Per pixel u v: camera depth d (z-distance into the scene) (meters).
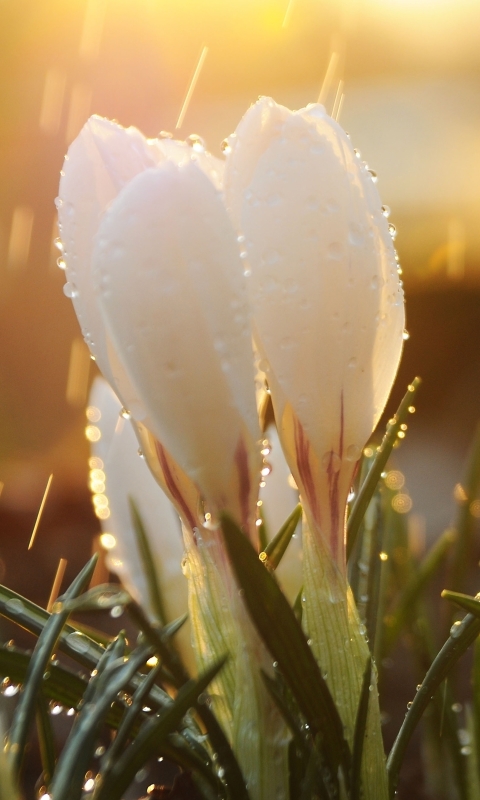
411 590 0.23
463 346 1.01
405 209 1.09
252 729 0.18
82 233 0.18
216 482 0.18
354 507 0.20
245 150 0.18
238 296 0.17
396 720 0.28
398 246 1.09
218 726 0.18
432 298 1.06
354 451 0.18
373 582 0.21
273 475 0.22
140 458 0.22
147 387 0.17
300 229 0.18
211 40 0.94
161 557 0.21
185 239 0.17
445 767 0.23
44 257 0.92
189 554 0.19
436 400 0.95
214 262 0.17
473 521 0.24
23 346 0.89
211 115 0.95
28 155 0.89
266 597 0.17
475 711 0.21
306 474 0.18
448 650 0.19
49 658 0.18
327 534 0.18
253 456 0.18
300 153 0.18
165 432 0.18
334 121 0.18
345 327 0.18
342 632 0.18
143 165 0.18
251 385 0.18
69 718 0.29
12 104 0.87
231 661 0.18
